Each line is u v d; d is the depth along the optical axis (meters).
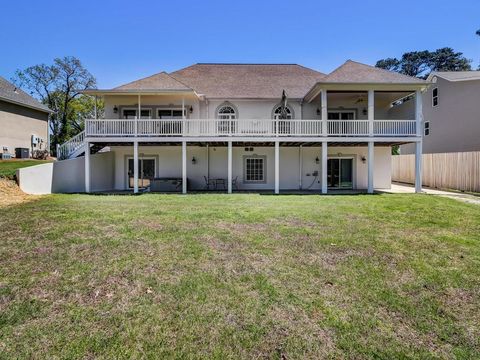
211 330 2.95
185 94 15.85
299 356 2.60
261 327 3.01
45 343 2.72
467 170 15.95
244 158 18.36
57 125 39.38
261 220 7.70
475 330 3.02
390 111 19.22
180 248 5.32
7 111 22.17
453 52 48.88
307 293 3.73
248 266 4.56
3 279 4.01
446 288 3.93
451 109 21.19
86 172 15.28
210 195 13.79
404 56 51.81
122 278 4.08
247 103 17.86
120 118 17.53
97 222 7.18
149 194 14.33
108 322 3.06
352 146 18.25
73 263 4.57
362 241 5.91
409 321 3.17
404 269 4.53
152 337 2.83
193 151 18.28
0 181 12.12
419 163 15.38
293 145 17.81
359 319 3.18
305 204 10.64
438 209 9.70
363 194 14.46
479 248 5.57
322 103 15.11
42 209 8.84
